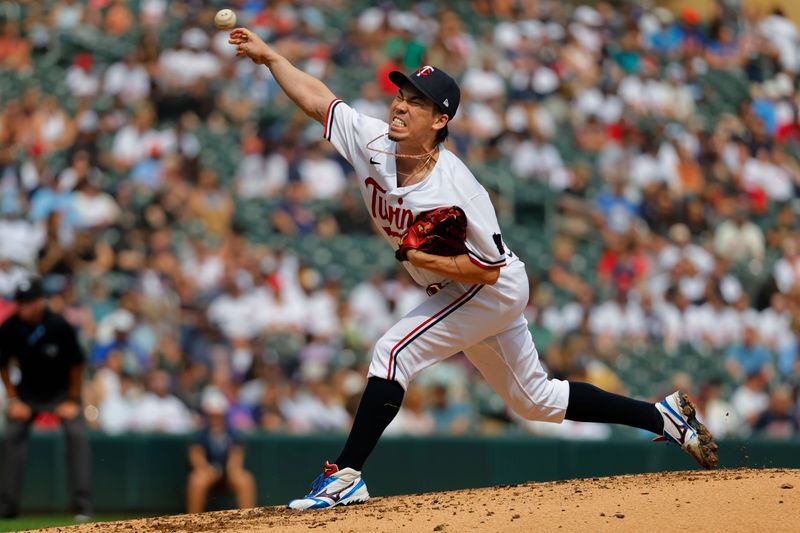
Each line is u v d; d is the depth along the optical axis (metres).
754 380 45.06
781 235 57.00
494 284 16.42
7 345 29.41
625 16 66.50
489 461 33.78
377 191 16.55
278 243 46.81
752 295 53.03
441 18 59.34
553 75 58.88
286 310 42.91
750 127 63.94
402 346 16.52
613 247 51.66
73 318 39.62
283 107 52.25
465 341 16.67
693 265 51.28
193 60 52.56
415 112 15.92
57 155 48.69
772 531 13.57
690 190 57.72
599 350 45.38
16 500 29.77
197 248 43.66
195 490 32.16
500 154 54.00
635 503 15.07
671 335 48.28
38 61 54.50
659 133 59.38
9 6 56.41
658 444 34.72
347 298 45.19
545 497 16.11
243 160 49.00
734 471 17.73
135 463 32.19
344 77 54.97
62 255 42.75
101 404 36.97
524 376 17.36
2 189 46.56
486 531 14.03
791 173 62.84
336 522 15.08
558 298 48.31
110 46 54.78
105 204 45.41
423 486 33.31
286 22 56.38
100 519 31.27
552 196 53.25
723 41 68.62
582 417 18.06
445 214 15.87
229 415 36.84
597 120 58.22
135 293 40.56
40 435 31.52
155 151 48.34
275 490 32.75
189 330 39.84
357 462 16.70
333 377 40.06
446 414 39.19
